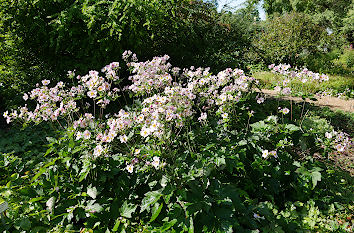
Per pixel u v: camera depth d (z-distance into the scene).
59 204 2.58
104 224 2.51
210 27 5.96
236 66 5.58
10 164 3.32
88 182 2.73
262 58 10.10
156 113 2.73
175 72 3.86
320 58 13.62
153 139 2.72
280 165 3.12
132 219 2.61
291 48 12.65
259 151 3.13
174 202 2.48
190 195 2.44
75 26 4.98
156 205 2.46
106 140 2.62
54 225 2.45
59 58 5.38
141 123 2.88
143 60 5.57
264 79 9.15
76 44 4.99
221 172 3.00
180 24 5.65
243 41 6.34
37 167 3.20
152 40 5.58
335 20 18.00
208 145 2.80
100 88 3.10
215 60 5.54
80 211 2.48
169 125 2.93
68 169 2.81
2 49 5.48
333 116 6.09
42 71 5.57
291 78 3.54
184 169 2.65
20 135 4.64
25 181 3.02
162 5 5.11
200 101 3.56
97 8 4.74
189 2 5.82
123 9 4.68
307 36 13.08
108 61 5.03
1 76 5.58
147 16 4.78
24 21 5.14
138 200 2.71
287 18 13.67
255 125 3.46
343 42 16.31
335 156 4.07
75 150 2.70
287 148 3.44
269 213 2.62
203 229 2.30
